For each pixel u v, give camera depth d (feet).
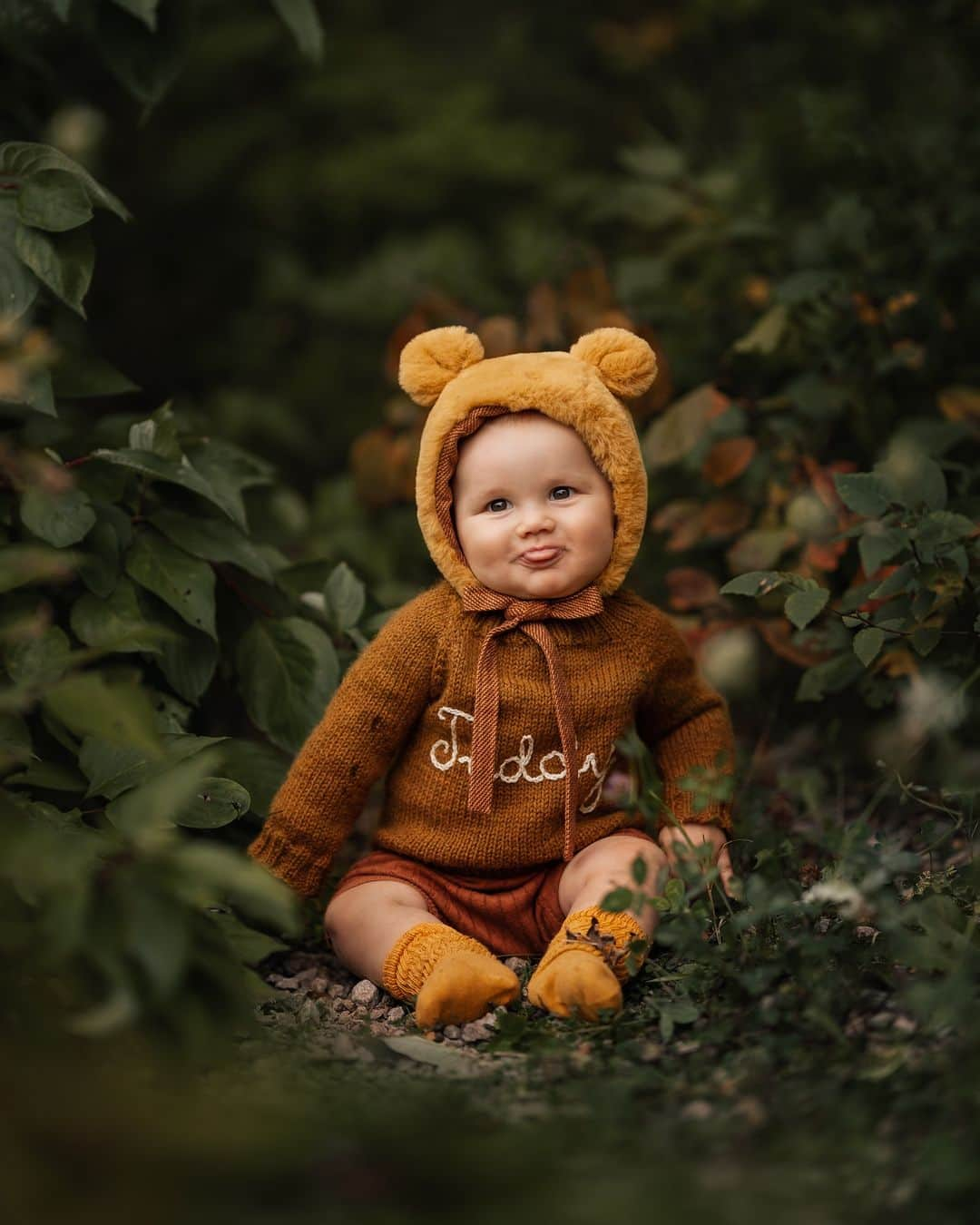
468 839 7.59
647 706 8.17
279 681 8.50
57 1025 5.49
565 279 12.61
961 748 9.48
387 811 7.98
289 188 20.99
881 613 8.10
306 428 18.35
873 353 10.61
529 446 7.42
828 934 6.70
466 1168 4.98
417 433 12.04
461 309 11.92
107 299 19.79
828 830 7.12
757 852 7.50
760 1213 4.67
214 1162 4.91
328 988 7.42
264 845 7.68
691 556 11.72
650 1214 4.66
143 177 20.74
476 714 7.47
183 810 7.08
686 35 17.28
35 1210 4.58
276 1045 6.36
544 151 20.93
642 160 13.03
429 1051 6.33
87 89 18.63
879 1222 4.62
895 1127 5.20
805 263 11.11
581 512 7.47
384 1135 5.23
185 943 4.95
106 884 5.09
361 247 21.38
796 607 7.57
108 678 7.73
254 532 10.69
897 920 6.25
